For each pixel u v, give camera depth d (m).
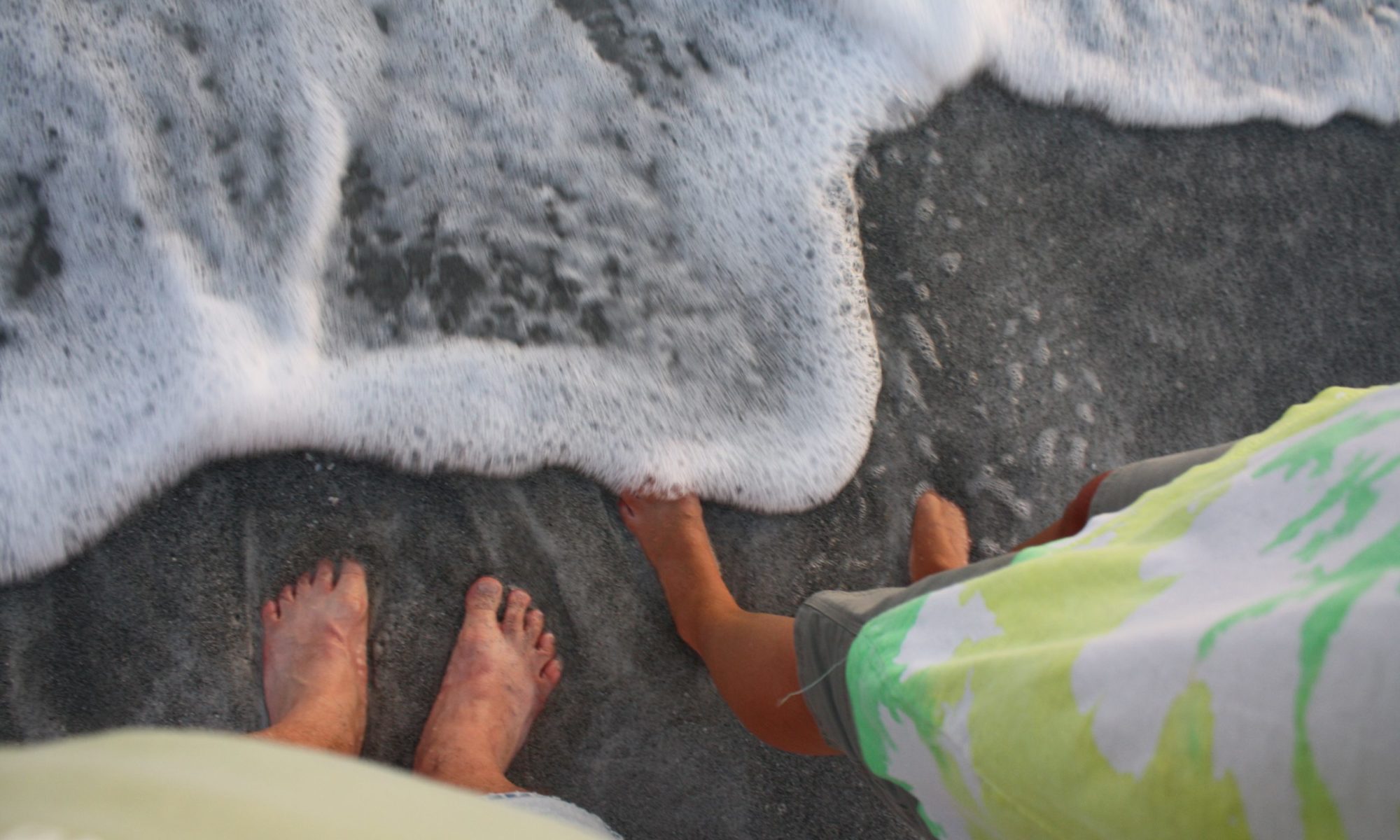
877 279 1.72
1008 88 1.84
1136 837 0.62
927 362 1.71
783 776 1.54
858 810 1.56
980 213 1.78
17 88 1.43
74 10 1.46
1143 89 1.90
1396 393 0.72
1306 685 0.54
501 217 1.59
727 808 1.51
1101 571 0.78
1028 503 1.70
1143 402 1.78
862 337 1.69
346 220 1.53
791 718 1.25
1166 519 0.81
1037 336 1.76
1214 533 0.74
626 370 1.59
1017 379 1.74
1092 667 0.68
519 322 1.57
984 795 0.76
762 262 1.68
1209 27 1.96
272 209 1.50
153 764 0.76
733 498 1.60
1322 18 2.02
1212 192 1.89
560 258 1.60
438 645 1.47
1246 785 0.56
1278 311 1.87
